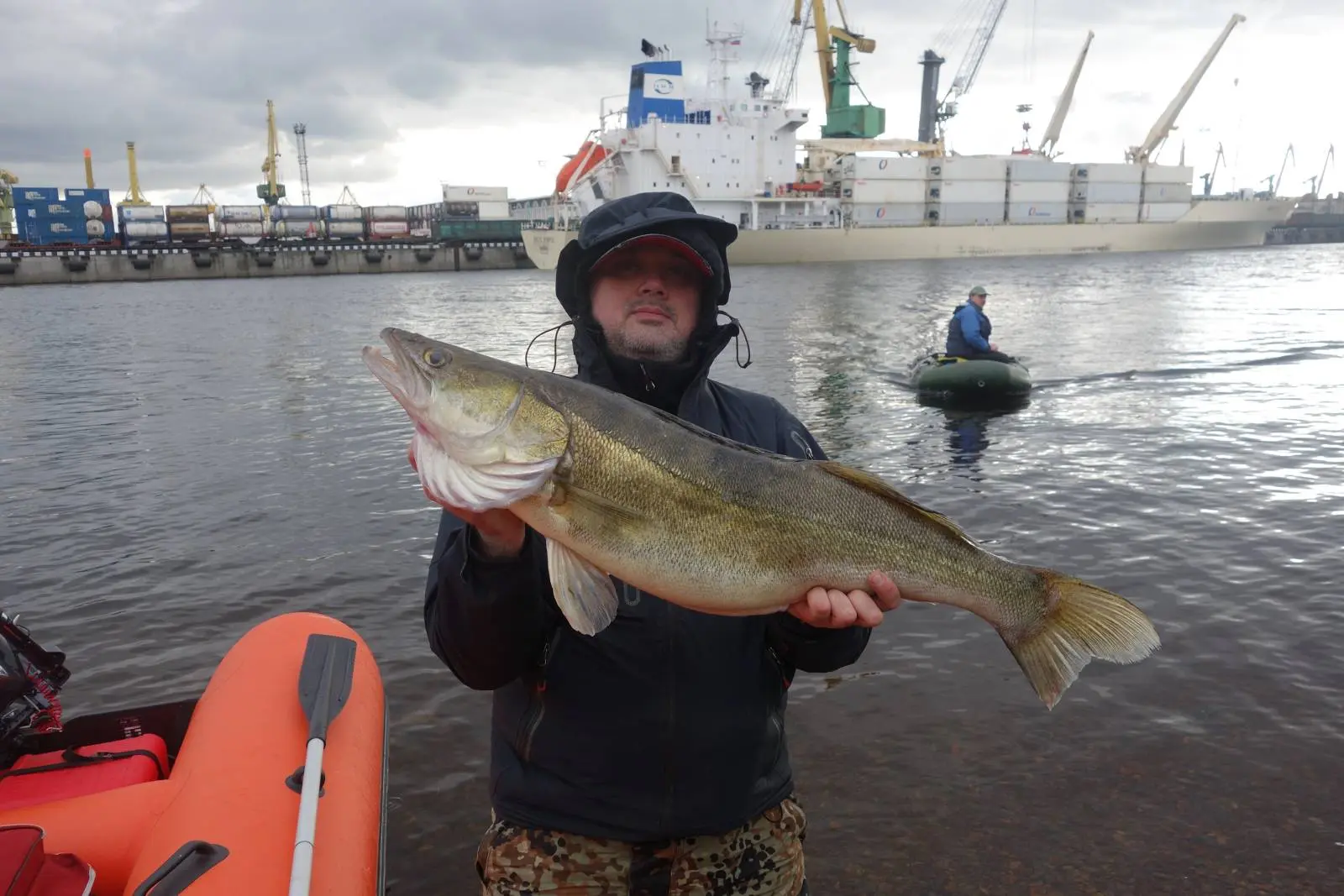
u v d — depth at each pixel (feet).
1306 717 17.19
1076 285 153.17
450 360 8.00
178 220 294.46
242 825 9.34
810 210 238.89
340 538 29.60
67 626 23.08
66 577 26.55
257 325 114.73
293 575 26.35
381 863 10.21
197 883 8.50
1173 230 285.84
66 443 45.83
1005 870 13.62
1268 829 14.26
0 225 303.89
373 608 23.90
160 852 9.11
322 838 9.48
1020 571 9.07
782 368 66.80
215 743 10.75
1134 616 8.98
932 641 21.01
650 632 8.07
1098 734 16.97
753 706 8.33
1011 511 29.86
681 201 9.28
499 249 299.58
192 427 49.29
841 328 95.66
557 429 7.79
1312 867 13.44
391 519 31.60
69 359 81.46
